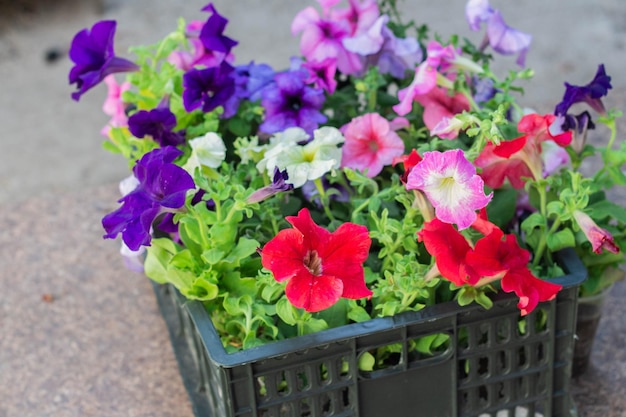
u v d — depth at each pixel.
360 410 1.18
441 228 1.11
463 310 1.16
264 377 1.15
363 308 1.18
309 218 1.10
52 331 1.49
